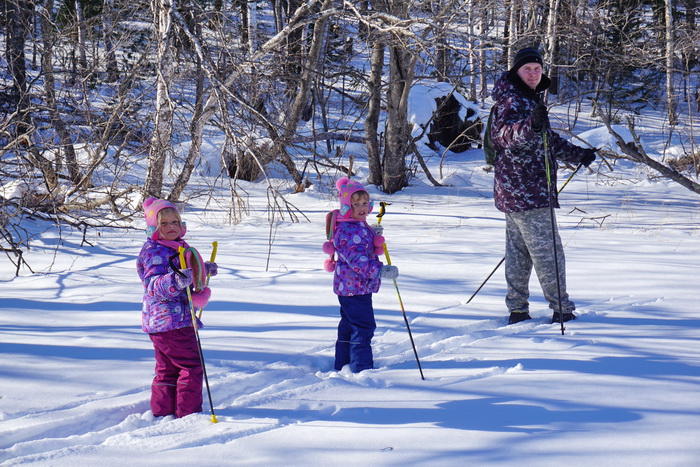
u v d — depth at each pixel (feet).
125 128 31.07
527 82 15.38
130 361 13.08
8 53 34.73
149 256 10.78
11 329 15.47
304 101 38.37
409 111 66.69
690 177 50.52
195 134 29.99
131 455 9.00
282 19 72.02
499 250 25.07
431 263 22.72
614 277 20.11
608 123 31.58
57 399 11.12
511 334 14.96
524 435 9.21
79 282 20.48
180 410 10.62
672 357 12.67
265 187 44.24
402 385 11.68
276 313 16.65
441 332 15.20
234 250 25.20
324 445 9.16
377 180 46.70
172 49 29.99
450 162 60.34
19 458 8.89
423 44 30.19
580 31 40.78
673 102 55.77
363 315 12.80
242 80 31.17
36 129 29.32
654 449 8.57
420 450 8.86
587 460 8.34
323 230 29.91
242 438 9.51
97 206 32.63
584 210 37.24
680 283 19.10
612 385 11.16
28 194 30.27
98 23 35.32
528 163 15.37
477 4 40.04
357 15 30.32
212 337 14.66
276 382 12.12
